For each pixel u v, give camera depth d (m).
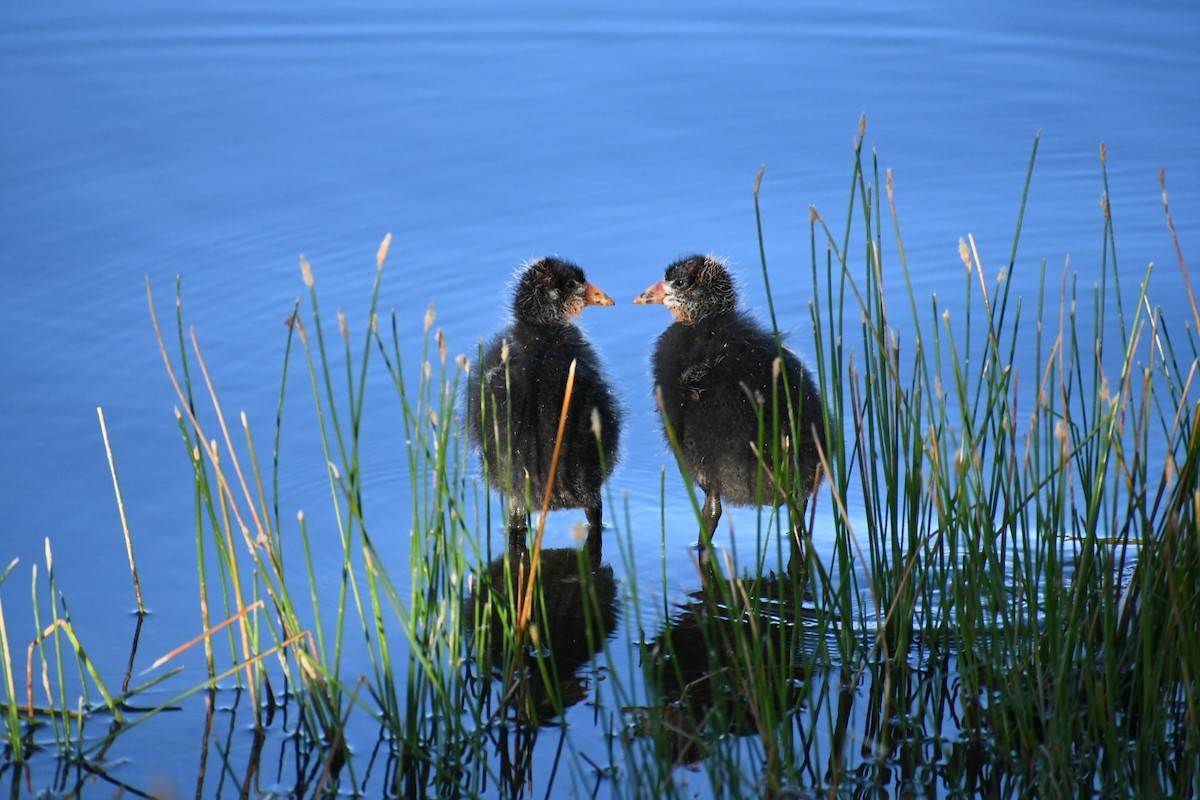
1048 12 20.47
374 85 18.59
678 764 8.19
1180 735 8.06
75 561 10.36
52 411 12.38
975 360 13.33
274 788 8.05
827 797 7.85
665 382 11.97
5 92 17.97
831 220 15.72
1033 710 8.45
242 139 17.25
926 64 19.17
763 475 11.25
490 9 20.73
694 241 15.37
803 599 10.09
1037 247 15.21
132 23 20.00
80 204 15.77
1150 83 18.61
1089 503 8.38
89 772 8.15
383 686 8.98
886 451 8.88
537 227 15.66
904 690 8.82
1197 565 7.94
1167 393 12.45
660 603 10.15
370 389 13.05
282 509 11.24
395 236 15.48
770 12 20.59
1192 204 15.84
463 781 8.12
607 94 18.45
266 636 9.55
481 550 11.16
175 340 13.62
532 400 11.28
